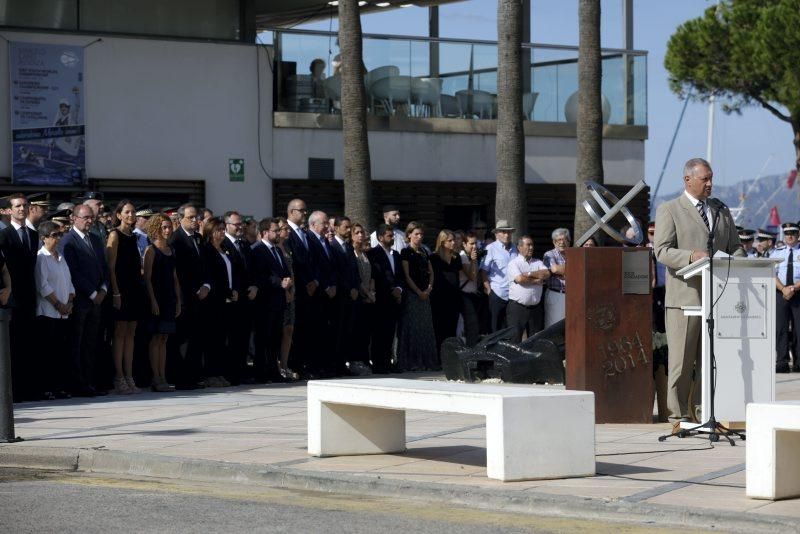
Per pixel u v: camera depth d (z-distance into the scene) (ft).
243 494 32.09
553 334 55.62
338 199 83.51
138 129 78.84
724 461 34.94
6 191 75.31
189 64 80.12
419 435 41.06
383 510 29.58
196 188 80.23
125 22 79.61
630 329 43.83
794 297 67.97
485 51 86.53
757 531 26.84
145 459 36.06
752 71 116.98
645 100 90.48
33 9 77.46
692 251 40.42
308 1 94.07
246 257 58.90
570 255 44.16
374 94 83.82
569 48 88.53
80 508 29.50
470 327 67.62
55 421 44.73
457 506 30.30
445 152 85.71
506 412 31.81
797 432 29.30
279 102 82.28
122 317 54.08
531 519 28.53
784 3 115.03
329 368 62.64
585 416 32.68
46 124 76.38
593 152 77.20
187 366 56.54
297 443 39.22
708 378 39.01
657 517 28.02
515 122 73.20
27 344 52.08
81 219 53.31
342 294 62.59
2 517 28.22
